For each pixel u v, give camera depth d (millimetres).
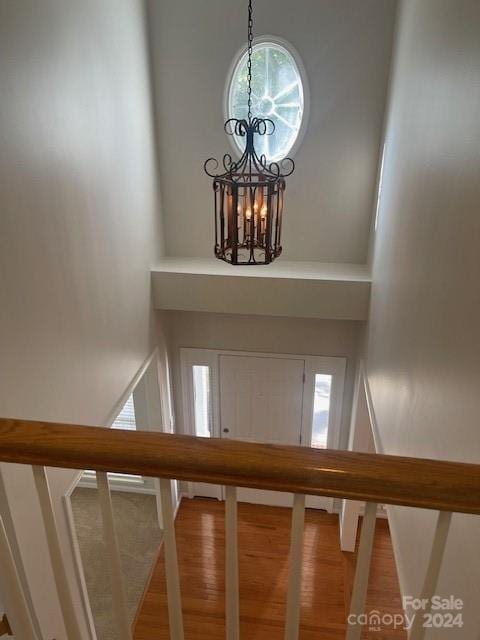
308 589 3932
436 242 1910
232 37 3791
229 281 4008
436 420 1729
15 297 2012
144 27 3684
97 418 2916
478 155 1461
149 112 3875
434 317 1854
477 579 1194
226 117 4023
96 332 2883
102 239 2949
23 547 2066
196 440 809
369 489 740
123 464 802
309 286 3945
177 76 3936
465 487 710
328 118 3938
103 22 2891
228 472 778
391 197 3111
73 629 1026
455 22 1801
